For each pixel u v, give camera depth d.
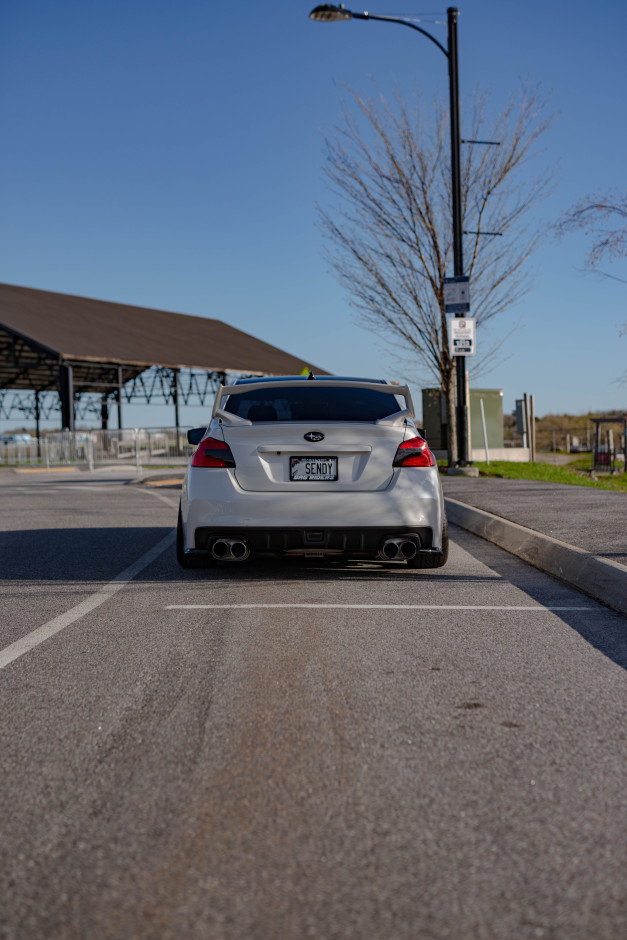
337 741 3.02
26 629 4.86
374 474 5.97
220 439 6.03
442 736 3.06
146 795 2.59
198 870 2.14
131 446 31.73
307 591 5.95
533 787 2.62
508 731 3.11
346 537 5.91
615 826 2.35
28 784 2.68
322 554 6.11
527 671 3.90
